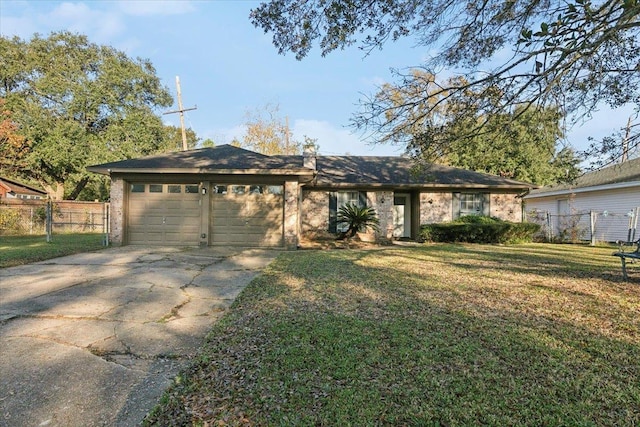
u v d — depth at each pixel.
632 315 4.09
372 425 2.06
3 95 22.05
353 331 3.53
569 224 15.53
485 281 5.96
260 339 3.37
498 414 2.16
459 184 14.16
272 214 11.27
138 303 4.68
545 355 2.99
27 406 2.26
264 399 2.34
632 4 3.29
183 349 3.19
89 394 2.42
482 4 4.79
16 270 6.85
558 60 4.26
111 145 23.61
